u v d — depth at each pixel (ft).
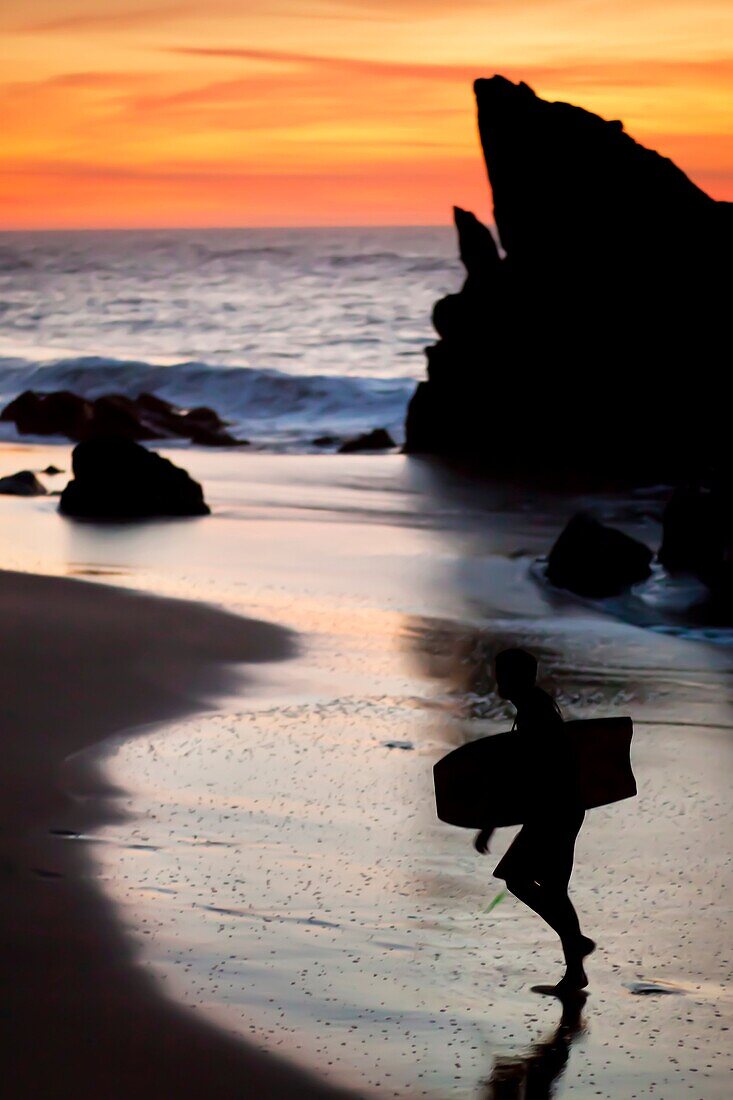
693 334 112.88
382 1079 15.87
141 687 37.50
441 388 119.75
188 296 315.99
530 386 116.88
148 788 28.14
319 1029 17.13
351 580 57.62
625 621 50.19
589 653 44.47
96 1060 16.19
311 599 52.85
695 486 60.08
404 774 29.55
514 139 118.73
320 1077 15.90
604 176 116.47
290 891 22.17
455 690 38.22
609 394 114.32
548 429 116.16
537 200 117.39
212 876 22.82
